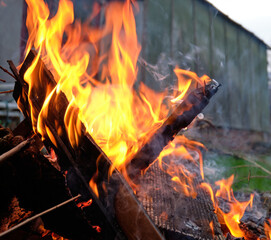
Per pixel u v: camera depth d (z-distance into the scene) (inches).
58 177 53.4
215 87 65.1
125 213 51.2
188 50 270.5
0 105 146.4
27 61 69.1
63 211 53.6
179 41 261.4
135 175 63.7
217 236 60.8
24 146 49.3
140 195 62.7
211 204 73.3
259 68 404.2
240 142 312.2
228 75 328.2
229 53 333.7
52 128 62.6
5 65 183.5
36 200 53.7
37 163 51.1
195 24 282.2
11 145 52.4
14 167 50.1
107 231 52.4
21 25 194.7
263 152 264.5
